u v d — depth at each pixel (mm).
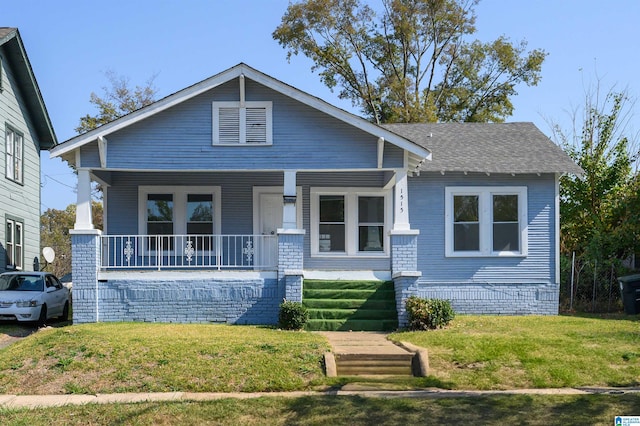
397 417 9961
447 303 16734
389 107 39781
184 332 15188
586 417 9891
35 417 10172
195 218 21234
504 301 20016
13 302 18891
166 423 9914
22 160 26000
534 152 21281
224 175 21250
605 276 21828
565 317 18656
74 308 17688
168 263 18844
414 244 18125
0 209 23516
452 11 38938
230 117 18234
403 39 39375
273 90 18219
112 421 9992
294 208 18125
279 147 18188
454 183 20328
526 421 9766
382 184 21484
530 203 20328
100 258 18172
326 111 17828
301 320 16578
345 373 12914
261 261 20500
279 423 9898
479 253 20172
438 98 40094
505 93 40125
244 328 16391
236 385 11984
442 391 11562
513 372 12367
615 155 24609
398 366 12961
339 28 39188
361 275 18875
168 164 18094
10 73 25016
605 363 12758
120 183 21000
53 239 47188
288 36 39062
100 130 17703
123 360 12906
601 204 24016
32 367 12891
